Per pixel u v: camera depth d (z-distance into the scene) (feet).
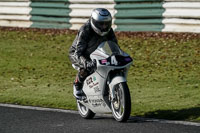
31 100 111.14
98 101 86.74
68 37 195.11
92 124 84.38
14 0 220.02
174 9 175.73
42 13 211.20
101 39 87.40
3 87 128.26
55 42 188.85
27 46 185.57
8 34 209.97
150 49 165.07
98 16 83.87
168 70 138.51
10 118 91.35
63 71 146.82
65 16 204.64
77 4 200.13
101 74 83.61
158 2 179.42
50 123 86.12
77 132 78.07
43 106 104.73
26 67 154.10
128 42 177.37
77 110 99.60
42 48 180.75
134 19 185.47
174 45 166.09
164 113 92.48
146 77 132.36
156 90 116.88
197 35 173.47
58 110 98.99
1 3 224.74
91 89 87.20
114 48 83.51
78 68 88.74
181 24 175.52
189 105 99.25
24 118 91.09
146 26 183.11
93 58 84.12
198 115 89.15
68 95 116.26
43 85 129.18
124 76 84.12
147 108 98.37
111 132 77.05
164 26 179.22
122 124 82.64
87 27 86.12
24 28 218.59
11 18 222.07
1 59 167.63
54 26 208.95
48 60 162.61
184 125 80.84
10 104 106.52
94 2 194.80
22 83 132.67
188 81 124.47
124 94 80.53
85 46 86.79
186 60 147.95
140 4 183.01
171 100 105.40
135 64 149.28
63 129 80.84
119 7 188.14
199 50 156.87
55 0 206.08
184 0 173.17
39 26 213.66
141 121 85.10
